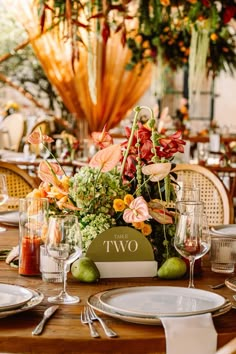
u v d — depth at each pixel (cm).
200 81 550
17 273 186
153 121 189
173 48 645
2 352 133
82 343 132
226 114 1048
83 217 186
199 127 1033
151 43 652
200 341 134
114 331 137
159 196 192
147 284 176
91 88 435
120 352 132
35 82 966
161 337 133
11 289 159
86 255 182
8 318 145
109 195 185
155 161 189
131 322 142
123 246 183
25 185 326
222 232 233
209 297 157
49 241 159
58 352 132
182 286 175
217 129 920
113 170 191
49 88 955
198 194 214
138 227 184
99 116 882
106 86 880
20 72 966
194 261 181
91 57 434
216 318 147
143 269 184
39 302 150
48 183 191
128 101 897
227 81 1042
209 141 711
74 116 891
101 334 135
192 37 541
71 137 584
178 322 135
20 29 962
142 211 178
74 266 177
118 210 183
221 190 315
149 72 894
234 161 702
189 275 187
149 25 521
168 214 187
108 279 181
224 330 139
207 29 500
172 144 190
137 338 133
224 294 167
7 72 962
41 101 972
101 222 183
